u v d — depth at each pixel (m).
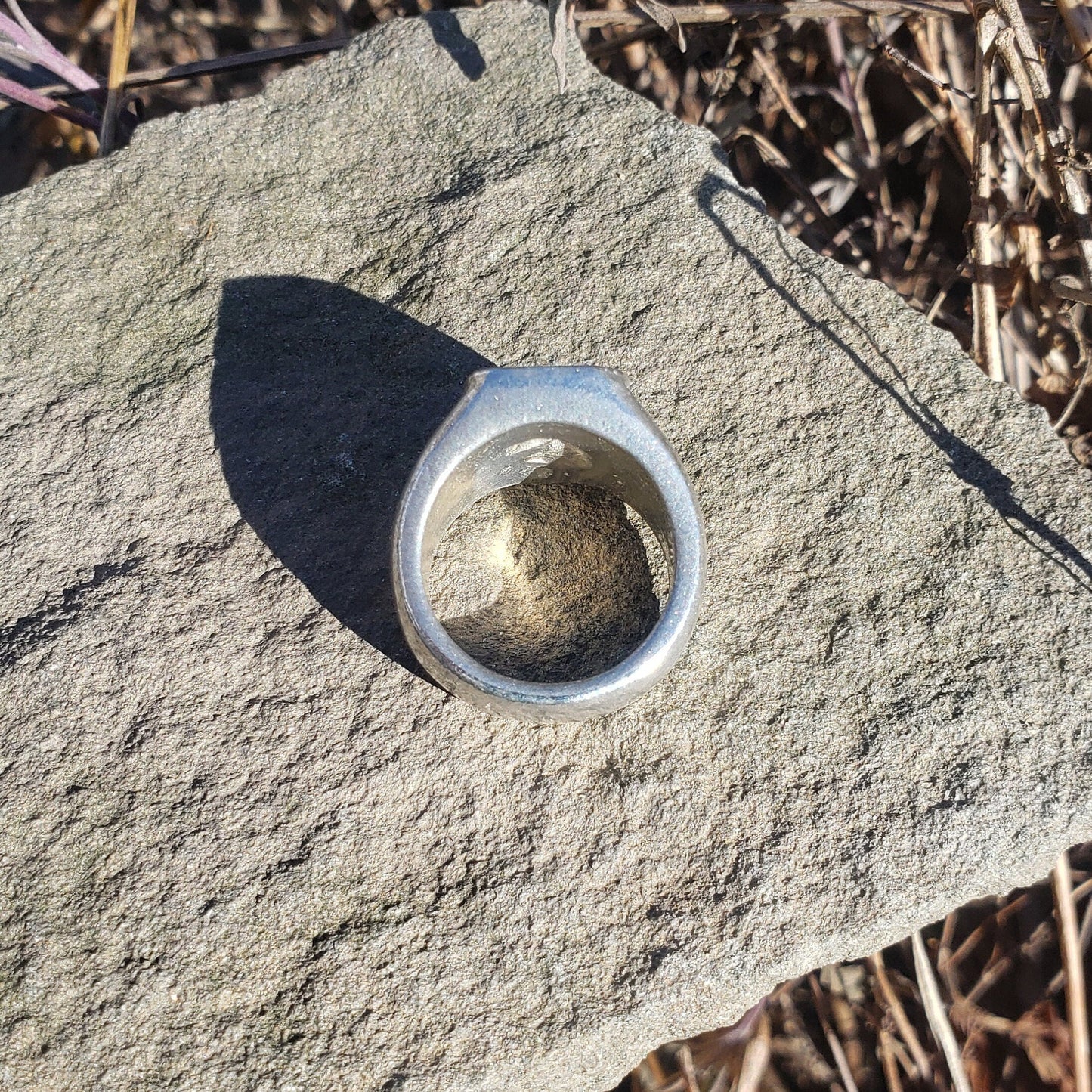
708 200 0.13
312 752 0.11
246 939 0.11
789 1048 0.14
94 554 0.12
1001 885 0.11
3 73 0.17
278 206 0.13
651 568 0.12
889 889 0.11
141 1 0.20
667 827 0.11
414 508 0.11
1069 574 0.12
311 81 0.14
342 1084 0.10
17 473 0.12
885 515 0.12
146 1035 0.11
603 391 0.11
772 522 0.12
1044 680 0.11
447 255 0.13
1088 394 0.15
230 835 0.11
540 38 0.14
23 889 0.11
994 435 0.12
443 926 0.11
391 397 0.13
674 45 0.18
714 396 0.13
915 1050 0.14
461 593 0.12
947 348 0.13
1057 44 0.16
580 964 0.11
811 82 0.18
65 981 0.11
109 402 0.13
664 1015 0.11
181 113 0.14
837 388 0.13
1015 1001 0.14
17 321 0.13
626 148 0.14
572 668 0.11
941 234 0.17
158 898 0.11
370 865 0.11
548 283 0.13
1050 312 0.15
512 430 0.11
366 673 0.12
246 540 0.12
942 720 0.11
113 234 0.13
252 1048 0.11
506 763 0.11
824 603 0.12
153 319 0.13
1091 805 0.11
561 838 0.11
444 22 0.14
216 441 0.12
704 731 0.11
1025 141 0.16
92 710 0.11
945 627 0.12
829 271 0.13
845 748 0.11
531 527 0.12
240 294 0.13
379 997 0.11
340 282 0.13
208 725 0.11
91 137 0.19
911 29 0.17
